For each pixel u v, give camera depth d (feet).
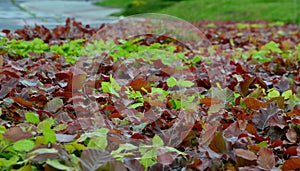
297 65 10.48
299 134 5.71
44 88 6.66
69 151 4.92
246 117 6.12
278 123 5.84
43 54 9.33
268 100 6.51
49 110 6.03
